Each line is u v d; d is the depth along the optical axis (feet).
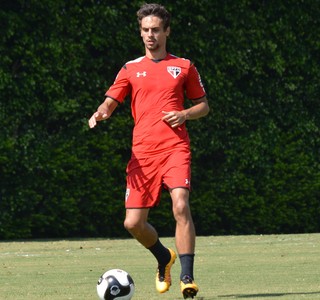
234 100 225.76
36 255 160.15
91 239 212.64
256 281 110.22
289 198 232.53
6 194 207.31
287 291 98.02
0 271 128.47
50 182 210.79
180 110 96.27
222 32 223.10
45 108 208.74
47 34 207.51
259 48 226.58
